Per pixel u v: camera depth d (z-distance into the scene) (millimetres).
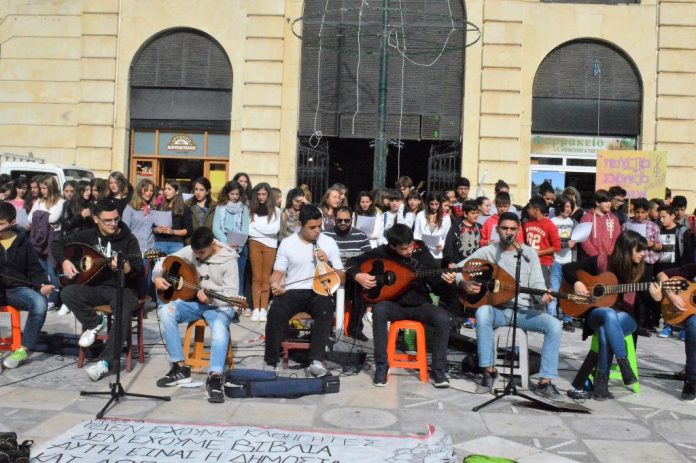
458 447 4398
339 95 14867
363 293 6164
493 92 14344
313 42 14852
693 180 14273
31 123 15188
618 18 14445
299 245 6121
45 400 5207
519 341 5953
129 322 6082
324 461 3910
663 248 9406
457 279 6066
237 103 14773
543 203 8508
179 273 5809
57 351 6852
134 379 5902
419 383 6047
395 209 9602
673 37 14266
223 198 9109
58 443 4098
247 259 9672
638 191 11562
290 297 6008
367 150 17797
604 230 8789
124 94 15016
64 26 15141
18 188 10336
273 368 6332
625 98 14594
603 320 5703
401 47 14844
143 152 15250
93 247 6230
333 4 14805
